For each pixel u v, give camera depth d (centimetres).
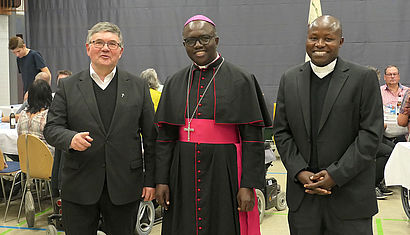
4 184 519
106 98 261
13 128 542
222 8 849
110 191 254
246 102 241
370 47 803
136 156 263
